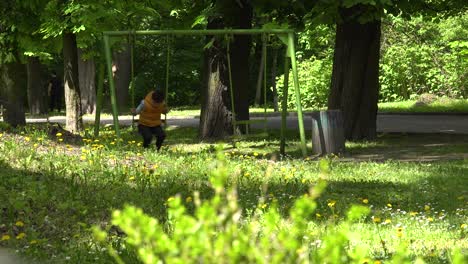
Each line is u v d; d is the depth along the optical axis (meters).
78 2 23.59
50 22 23.58
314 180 13.42
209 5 25.70
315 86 47.41
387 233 8.72
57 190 10.51
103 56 20.05
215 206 2.83
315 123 19.80
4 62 22.52
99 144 16.80
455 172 15.40
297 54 50.62
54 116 43.56
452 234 8.79
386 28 47.56
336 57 23.86
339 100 23.78
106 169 12.98
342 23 23.27
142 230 2.82
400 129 28.88
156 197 10.82
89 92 47.22
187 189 11.61
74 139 18.12
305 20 23.53
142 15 25.95
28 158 13.09
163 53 55.34
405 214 10.18
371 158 19.00
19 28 23.39
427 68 45.56
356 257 3.15
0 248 7.62
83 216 9.10
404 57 45.59
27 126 18.42
